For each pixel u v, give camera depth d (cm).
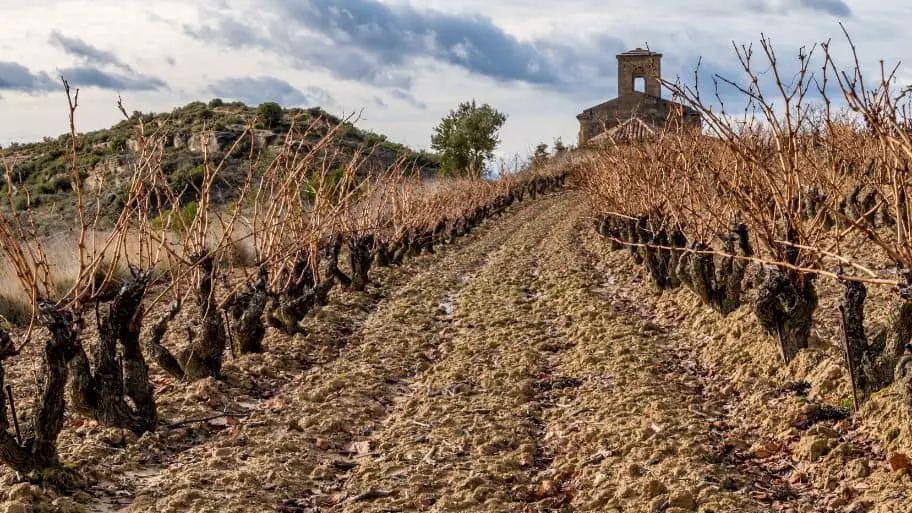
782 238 758
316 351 1045
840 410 630
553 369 901
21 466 556
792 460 577
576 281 1477
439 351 1030
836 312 935
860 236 1318
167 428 705
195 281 889
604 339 993
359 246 1527
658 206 1291
